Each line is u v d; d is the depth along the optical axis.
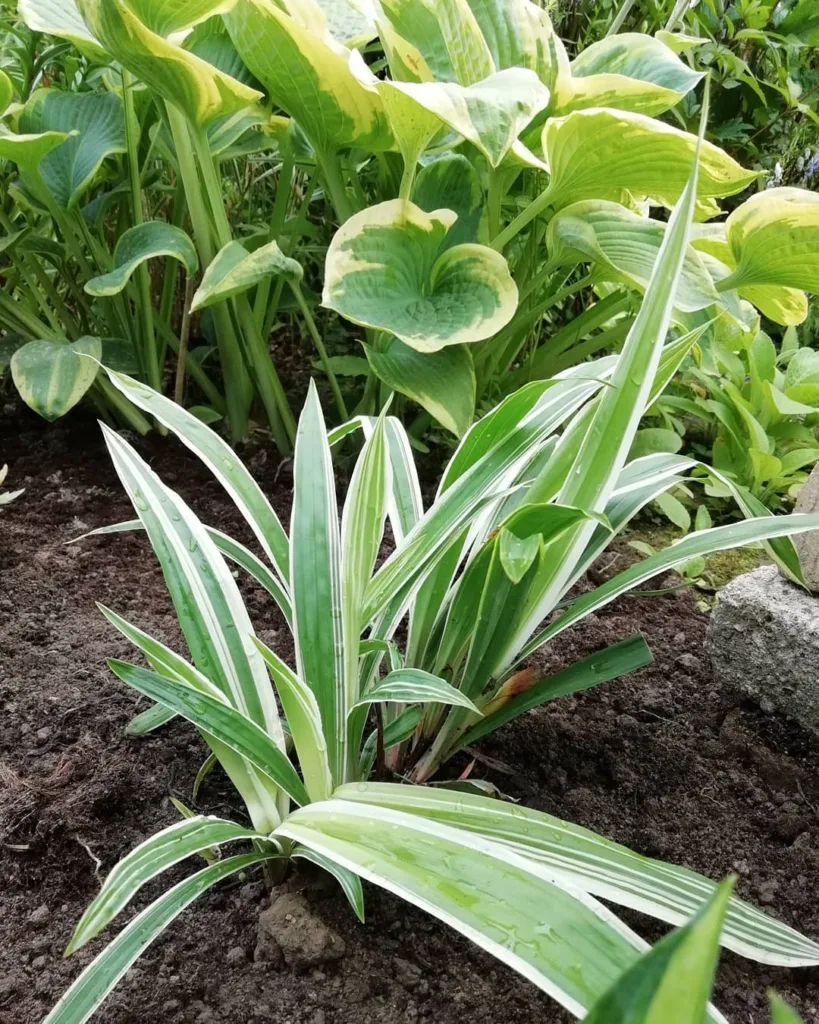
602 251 0.82
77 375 0.87
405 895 0.36
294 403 1.14
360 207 1.01
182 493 0.95
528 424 0.54
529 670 0.58
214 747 0.48
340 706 0.50
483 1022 0.46
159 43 0.69
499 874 0.37
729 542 0.54
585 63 0.98
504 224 1.09
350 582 0.49
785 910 0.54
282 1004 0.46
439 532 0.51
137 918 0.41
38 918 0.50
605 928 0.34
